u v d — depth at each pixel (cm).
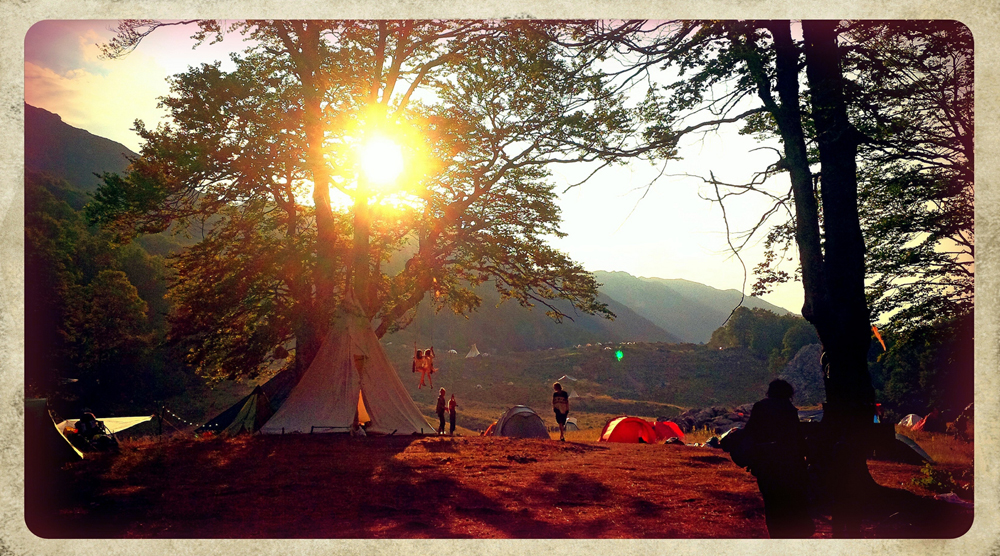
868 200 1719
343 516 654
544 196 2128
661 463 1186
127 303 6022
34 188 6044
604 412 8131
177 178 1853
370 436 1565
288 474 907
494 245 2075
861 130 996
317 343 1950
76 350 5397
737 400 9931
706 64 901
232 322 2439
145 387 5884
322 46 1781
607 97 955
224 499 730
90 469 920
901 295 1870
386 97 1789
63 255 5753
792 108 912
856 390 809
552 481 907
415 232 2164
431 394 8594
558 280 2228
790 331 11531
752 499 784
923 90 917
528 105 1394
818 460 773
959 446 1453
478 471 989
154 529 598
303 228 2388
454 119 1686
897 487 851
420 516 657
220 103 1666
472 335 13688
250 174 1831
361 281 1870
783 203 978
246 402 1830
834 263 868
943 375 4309
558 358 11231
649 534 599
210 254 2342
